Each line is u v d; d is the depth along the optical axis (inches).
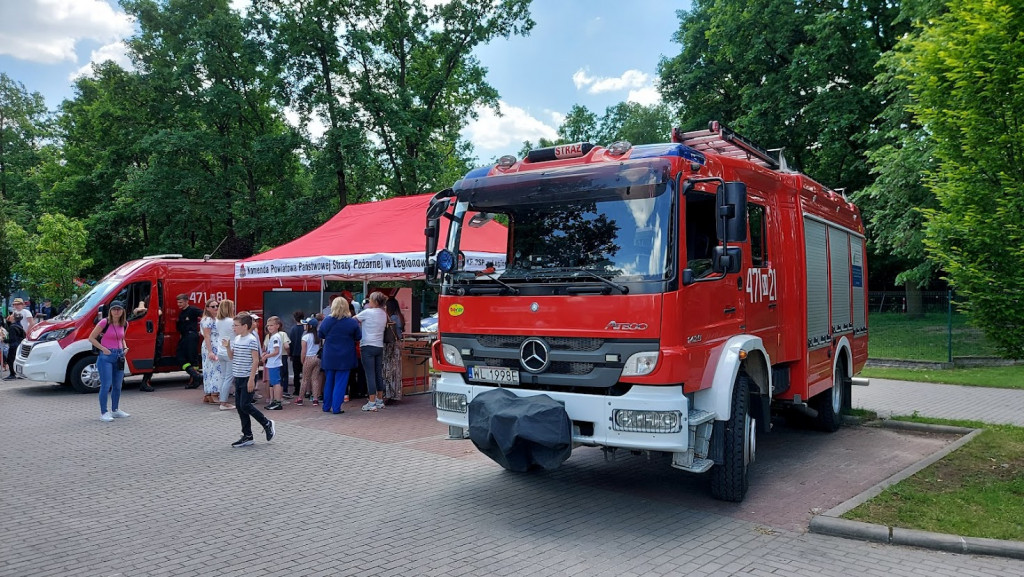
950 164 280.5
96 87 1396.4
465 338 254.4
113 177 1331.2
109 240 1384.1
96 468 311.4
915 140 726.5
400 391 513.3
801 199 329.1
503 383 243.3
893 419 413.7
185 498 262.4
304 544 210.2
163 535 219.0
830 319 369.4
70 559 197.9
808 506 249.0
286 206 1203.2
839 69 984.9
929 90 282.0
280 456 335.6
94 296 604.4
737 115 1191.6
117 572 188.1
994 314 265.7
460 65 1198.9
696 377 226.5
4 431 404.8
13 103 1775.3
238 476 296.5
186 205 1173.7
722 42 1089.4
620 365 219.6
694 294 227.1
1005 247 257.3
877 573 186.7
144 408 494.0
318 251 515.2
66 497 263.9
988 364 711.7
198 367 612.4
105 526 228.5
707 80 1175.6
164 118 1263.5
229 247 1293.1
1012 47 247.6
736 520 233.1
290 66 1077.1
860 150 1037.2
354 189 1226.0
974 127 264.2
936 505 235.9
